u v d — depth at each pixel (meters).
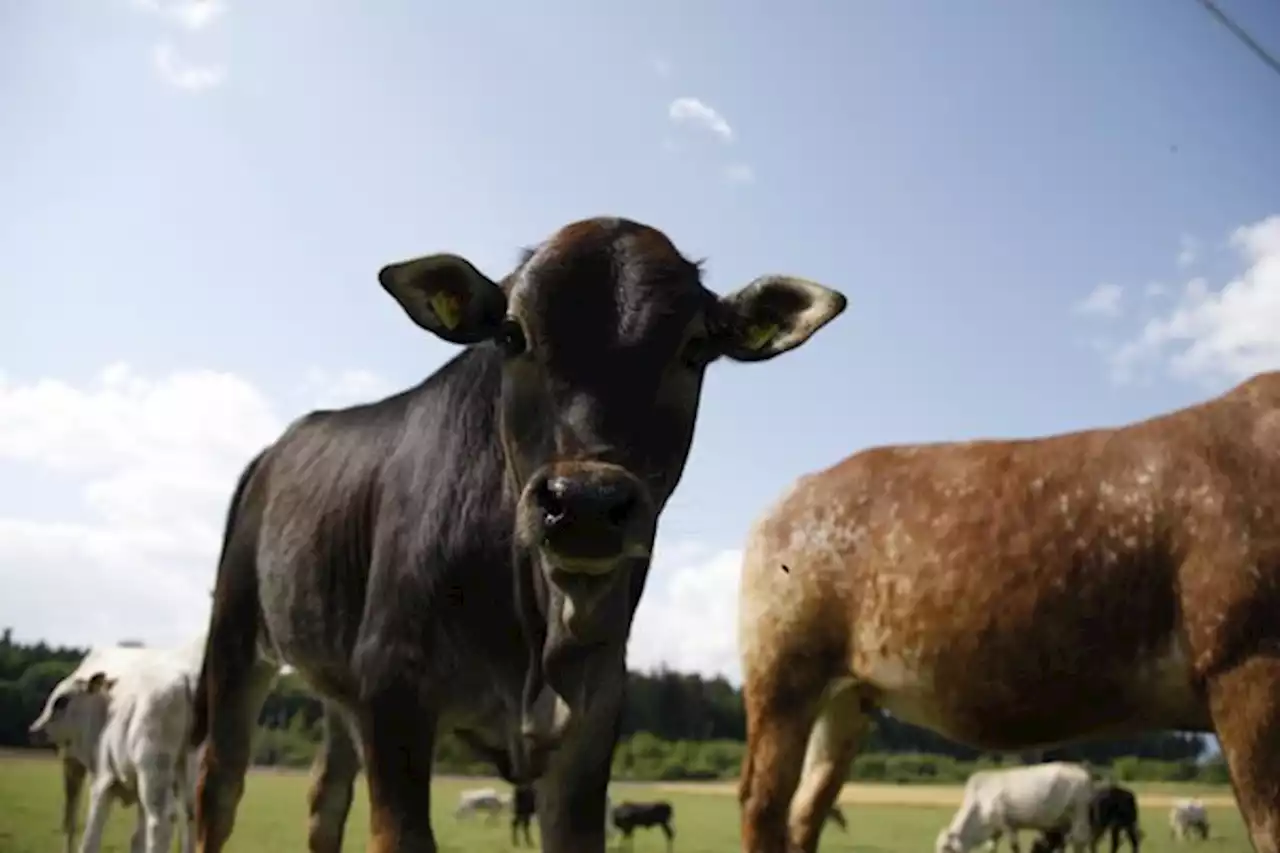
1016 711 2.02
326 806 2.05
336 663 1.60
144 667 3.56
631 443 1.12
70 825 3.74
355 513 1.55
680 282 1.19
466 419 1.39
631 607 1.35
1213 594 1.84
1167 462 1.94
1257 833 1.77
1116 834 5.93
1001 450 2.16
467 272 1.25
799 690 2.29
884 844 6.51
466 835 6.84
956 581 2.06
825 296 1.29
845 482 2.29
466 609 1.34
